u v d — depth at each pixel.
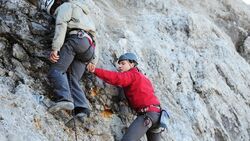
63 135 5.02
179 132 6.44
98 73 5.48
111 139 5.53
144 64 6.99
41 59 5.53
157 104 5.53
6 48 5.39
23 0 5.92
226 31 10.18
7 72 5.18
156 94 6.69
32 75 5.35
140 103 5.47
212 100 7.40
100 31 6.79
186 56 7.83
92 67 5.48
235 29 10.27
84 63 5.42
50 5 5.48
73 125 5.20
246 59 9.81
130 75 5.56
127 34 7.25
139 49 7.14
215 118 7.21
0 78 5.06
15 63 5.33
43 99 5.15
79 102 5.25
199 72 7.70
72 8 5.32
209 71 7.81
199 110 6.96
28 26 5.69
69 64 5.23
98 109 5.68
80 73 5.40
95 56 5.51
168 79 7.13
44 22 5.85
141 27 7.99
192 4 10.12
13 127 4.60
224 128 7.32
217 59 8.32
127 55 5.76
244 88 8.34
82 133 5.27
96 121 5.53
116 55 6.61
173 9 8.75
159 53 7.36
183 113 6.81
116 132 5.65
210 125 6.99
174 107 6.77
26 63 5.41
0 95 4.82
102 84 5.91
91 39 5.37
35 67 5.43
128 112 5.96
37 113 4.95
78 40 5.22
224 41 8.86
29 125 4.77
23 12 5.77
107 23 7.26
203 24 8.73
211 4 10.52
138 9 8.55
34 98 5.07
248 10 11.17
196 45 8.25
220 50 8.53
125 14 8.26
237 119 7.57
